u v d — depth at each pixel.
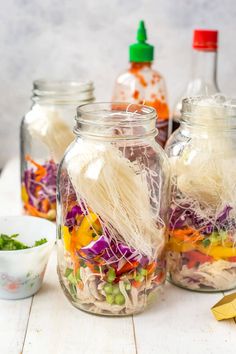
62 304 0.65
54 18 0.93
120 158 0.62
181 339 0.61
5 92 0.97
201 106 0.65
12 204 0.85
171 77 0.97
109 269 0.62
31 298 0.66
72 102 0.80
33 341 0.60
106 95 0.97
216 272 0.67
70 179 0.63
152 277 0.64
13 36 0.94
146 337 0.61
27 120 0.80
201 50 0.84
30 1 0.92
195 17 0.94
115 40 0.95
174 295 0.67
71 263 0.64
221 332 0.62
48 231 0.70
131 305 0.63
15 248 0.67
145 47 0.84
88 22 0.94
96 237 0.62
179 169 0.66
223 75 0.97
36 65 0.96
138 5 0.93
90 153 0.62
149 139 0.64
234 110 0.65
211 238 0.66
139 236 0.62
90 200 0.62
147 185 0.63
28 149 0.80
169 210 0.67
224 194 0.65
